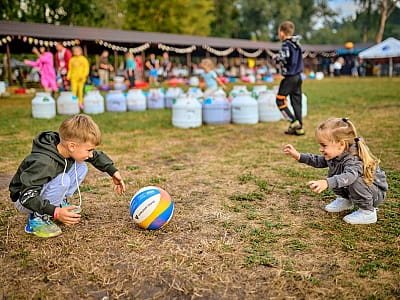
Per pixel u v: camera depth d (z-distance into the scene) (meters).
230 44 31.28
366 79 29.39
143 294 2.32
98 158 3.34
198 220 3.39
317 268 2.57
